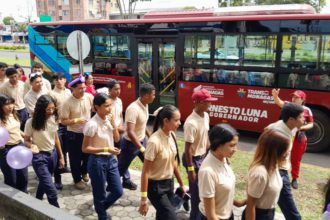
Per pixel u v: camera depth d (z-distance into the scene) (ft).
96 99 13.52
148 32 31.50
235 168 20.99
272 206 10.18
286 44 25.04
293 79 25.09
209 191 9.39
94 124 13.42
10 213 14.15
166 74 31.35
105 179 13.69
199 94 13.04
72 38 22.22
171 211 11.92
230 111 27.86
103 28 34.37
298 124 12.24
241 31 26.68
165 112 11.51
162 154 11.66
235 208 15.48
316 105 24.70
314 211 15.81
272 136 9.79
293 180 18.25
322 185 18.61
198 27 28.63
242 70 26.96
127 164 16.79
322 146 24.77
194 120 13.14
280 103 19.56
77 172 17.87
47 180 14.34
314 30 23.98
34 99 18.90
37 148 14.37
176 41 29.89
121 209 15.88
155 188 11.89
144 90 15.84
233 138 9.36
